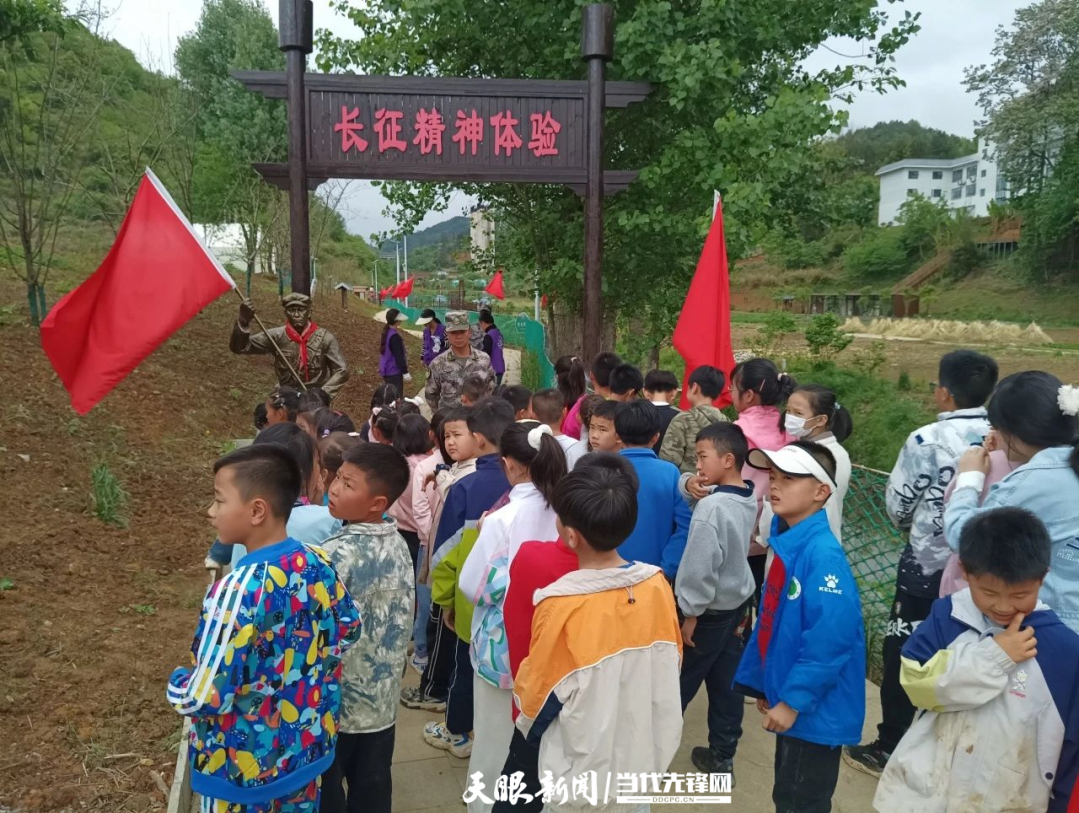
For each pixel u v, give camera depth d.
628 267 8.96
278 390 5.02
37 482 6.09
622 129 8.91
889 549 5.45
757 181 7.68
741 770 3.69
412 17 8.48
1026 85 48.53
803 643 2.56
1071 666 2.11
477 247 11.23
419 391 14.20
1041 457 2.59
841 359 22.03
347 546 2.71
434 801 3.40
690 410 4.52
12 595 4.66
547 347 12.76
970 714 2.21
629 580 2.31
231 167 17.97
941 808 2.24
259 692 2.23
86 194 12.45
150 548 5.84
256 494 2.30
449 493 3.44
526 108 7.18
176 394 9.27
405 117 7.03
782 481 2.69
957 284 55.44
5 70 9.22
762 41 8.30
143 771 3.50
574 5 8.16
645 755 2.29
